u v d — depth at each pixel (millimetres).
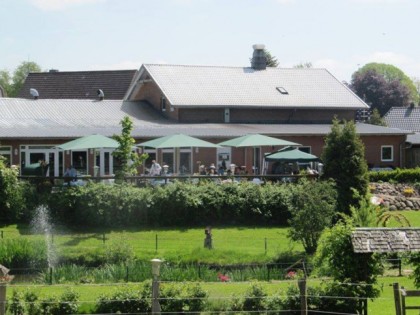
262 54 79688
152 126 67500
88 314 27438
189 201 49281
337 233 27875
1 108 67188
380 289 28641
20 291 28594
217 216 49906
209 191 50000
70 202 48000
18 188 47875
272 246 43250
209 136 63750
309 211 41438
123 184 49500
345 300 27250
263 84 77375
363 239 27391
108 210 48094
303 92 77688
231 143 57156
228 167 65312
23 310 26938
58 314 27312
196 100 72188
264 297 27688
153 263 26328
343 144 51250
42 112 68312
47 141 59781
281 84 78188
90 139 53250
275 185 51562
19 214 47781
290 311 27469
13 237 42812
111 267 36125
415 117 99250
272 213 50500
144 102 75438
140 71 76062
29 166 57969
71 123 66000
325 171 51344
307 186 43938
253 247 42844
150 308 27609
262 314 27422
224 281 34688
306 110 76562
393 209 57531
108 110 71938
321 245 28234
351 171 50875
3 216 47719
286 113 75875
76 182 51406
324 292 27484
